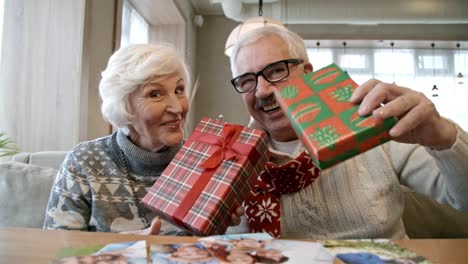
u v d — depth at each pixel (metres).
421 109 0.49
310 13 3.38
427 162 0.82
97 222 0.89
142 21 3.31
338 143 0.46
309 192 0.86
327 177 0.86
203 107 4.12
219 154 0.67
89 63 1.78
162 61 0.86
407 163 0.87
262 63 0.88
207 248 0.39
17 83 1.63
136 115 0.88
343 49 4.23
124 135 0.96
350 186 0.85
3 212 1.12
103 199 0.89
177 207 0.62
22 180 1.16
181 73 0.92
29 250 0.39
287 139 0.94
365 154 0.89
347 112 0.50
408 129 0.48
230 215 0.62
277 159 0.90
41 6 1.72
